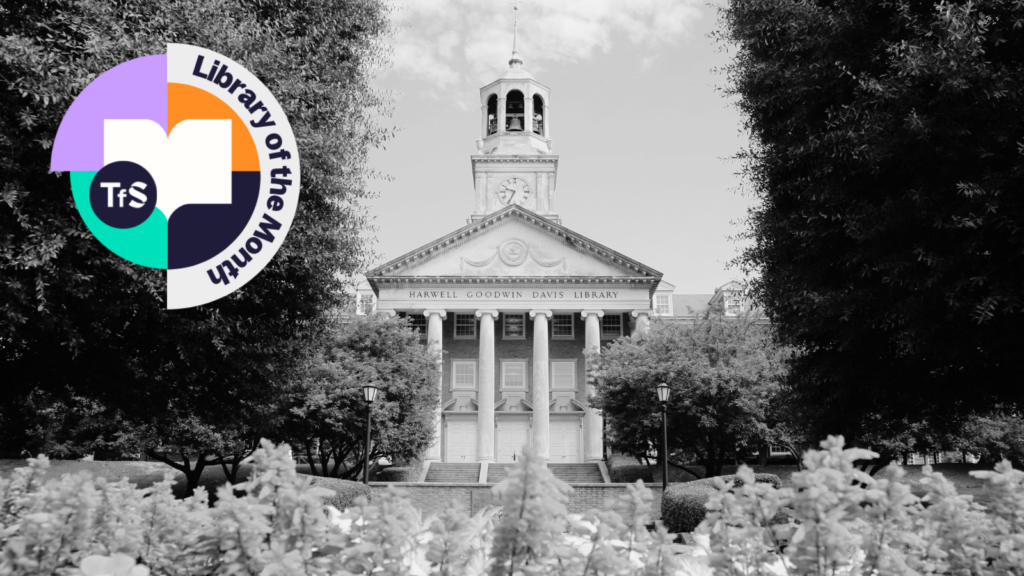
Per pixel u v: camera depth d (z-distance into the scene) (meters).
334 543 2.38
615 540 2.67
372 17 15.79
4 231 9.55
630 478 42.50
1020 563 2.40
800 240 12.91
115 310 10.79
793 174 13.38
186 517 2.55
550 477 2.32
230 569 2.19
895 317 10.91
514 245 49.19
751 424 32.62
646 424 32.97
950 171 10.21
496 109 61.28
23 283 9.93
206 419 16.39
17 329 10.64
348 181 14.32
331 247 13.80
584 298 48.22
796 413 14.80
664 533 2.42
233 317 12.98
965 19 9.88
